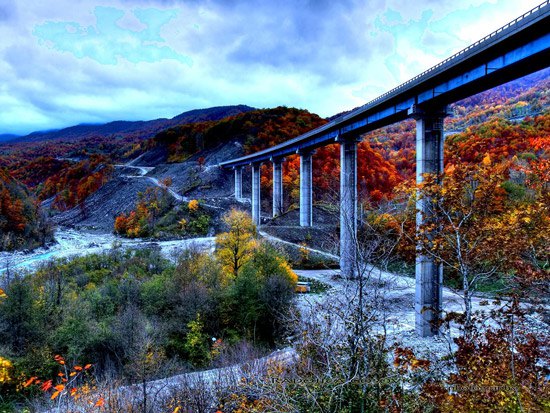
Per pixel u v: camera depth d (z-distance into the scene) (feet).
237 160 387.55
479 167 40.75
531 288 36.11
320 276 168.14
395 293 115.85
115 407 50.70
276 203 309.22
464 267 36.42
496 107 457.68
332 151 407.23
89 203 516.32
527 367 31.68
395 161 397.19
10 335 95.76
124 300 126.41
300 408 35.01
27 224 343.46
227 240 154.71
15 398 81.76
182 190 433.89
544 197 39.63
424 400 34.42
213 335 111.34
